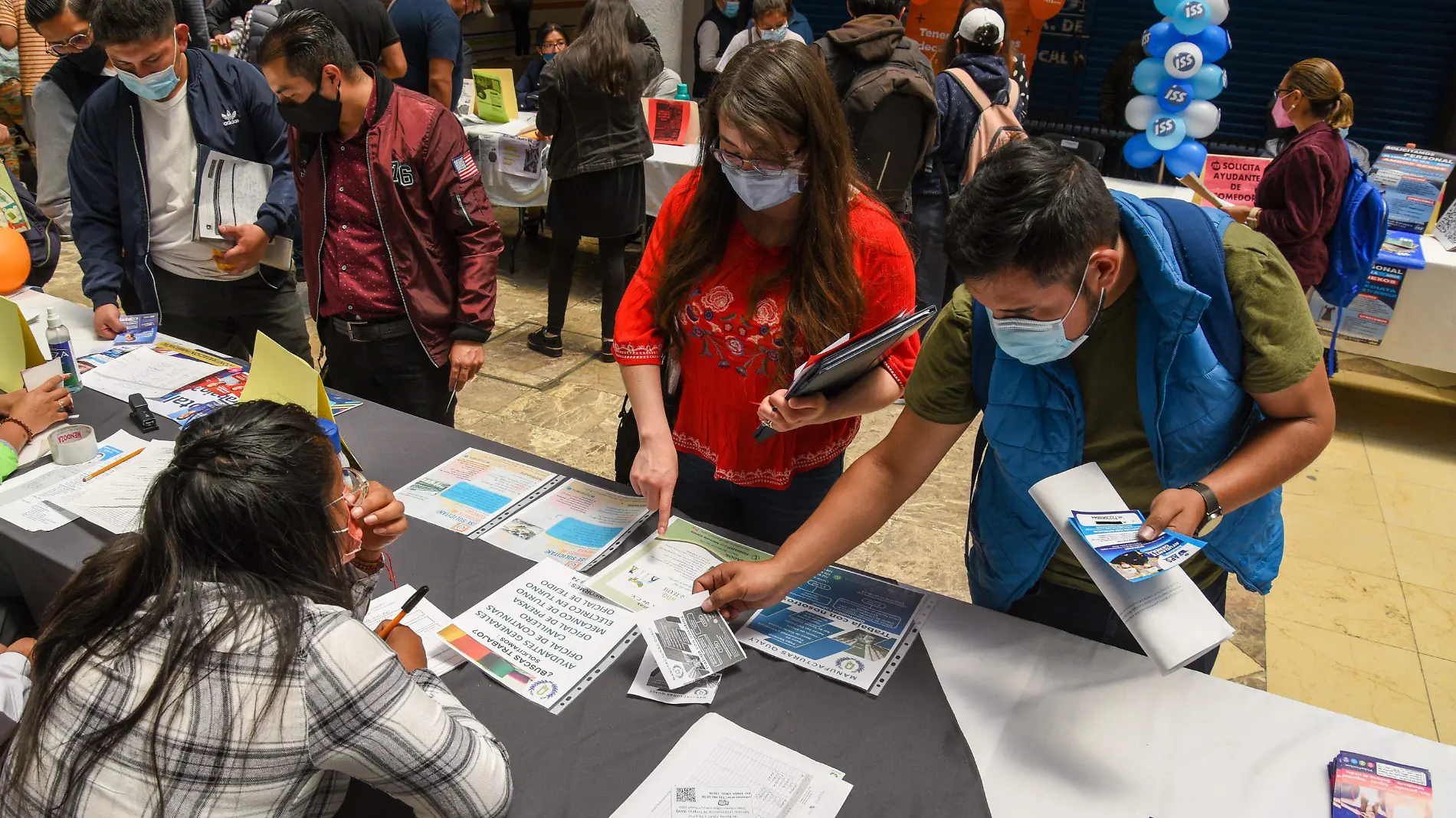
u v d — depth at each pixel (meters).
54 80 2.73
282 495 0.90
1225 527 1.30
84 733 0.86
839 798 1.09
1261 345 1.13
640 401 1.68
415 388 2.46
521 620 1.38
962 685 1.28
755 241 1.59
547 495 1.74
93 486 1.68
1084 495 1.18
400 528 1.33
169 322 2.66
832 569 1.55
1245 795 1.10
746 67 1.40
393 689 0.92
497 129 4.64
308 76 1.98
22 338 1.99
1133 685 1.27
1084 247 1.01
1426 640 2.59
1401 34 5.75
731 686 1.27
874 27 3.38
